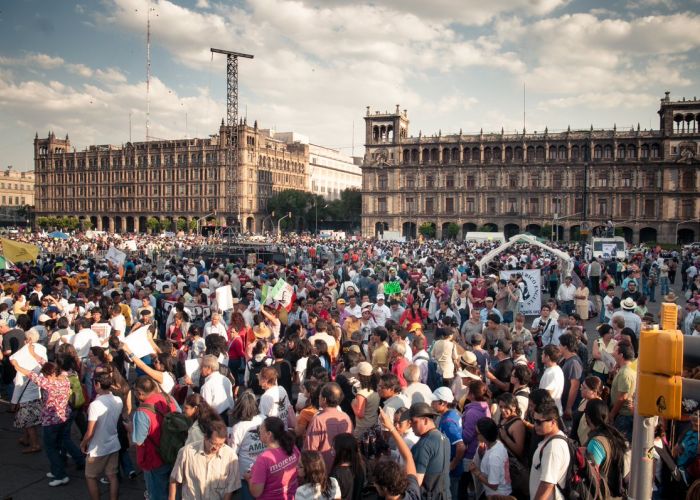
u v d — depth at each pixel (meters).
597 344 14.21
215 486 8.78
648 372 6.52
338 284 34.88
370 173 137.25
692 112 110.56
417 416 8.58
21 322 17.73
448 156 131.25
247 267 38.53
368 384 10.84
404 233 137.12
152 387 10.11
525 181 123.75
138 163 171.00
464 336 17.86
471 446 9.91
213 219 159.50
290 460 8.52
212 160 159.38
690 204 111.56
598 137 117.25
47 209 189.12
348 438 8.22
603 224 116.56
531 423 9.80
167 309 22.95
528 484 8.69
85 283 30.42
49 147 188.00
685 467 9.07
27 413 13.38
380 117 135.75
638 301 20.86
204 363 11.88
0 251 32.31
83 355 15.54
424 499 8.39
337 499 7.65
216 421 8.75
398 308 21.33
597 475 7.73
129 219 177.12
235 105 150.88
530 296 27.30
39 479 12.29
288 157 178.88
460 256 51.00
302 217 163.25
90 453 10.46
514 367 11.30
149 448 9.81
